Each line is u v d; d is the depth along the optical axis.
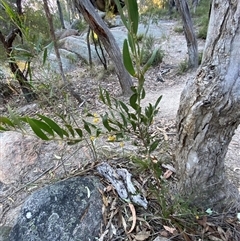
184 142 0.98
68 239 1.12
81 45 5.42
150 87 3.48
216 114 0.83
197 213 1.04
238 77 0.76
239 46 0.73
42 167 1.70
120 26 6.89
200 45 5.13
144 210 1.14
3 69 3.47
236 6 0.70
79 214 1.19
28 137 1.91
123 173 1.26
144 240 1.05
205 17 6.42
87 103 2.74
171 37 6.07
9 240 1.20
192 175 1.02
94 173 1.39
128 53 0.62
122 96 3.21
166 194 1.14
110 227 1.13
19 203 1.48
